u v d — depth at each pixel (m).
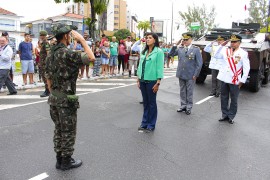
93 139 5.46
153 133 5.91
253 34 12.23
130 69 14.55
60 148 4.17
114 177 4.02
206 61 11.46
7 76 9.08
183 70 7.50
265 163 4.65
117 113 7.36
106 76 14.04
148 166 4.39
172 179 4.01
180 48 7.62
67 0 18.53
